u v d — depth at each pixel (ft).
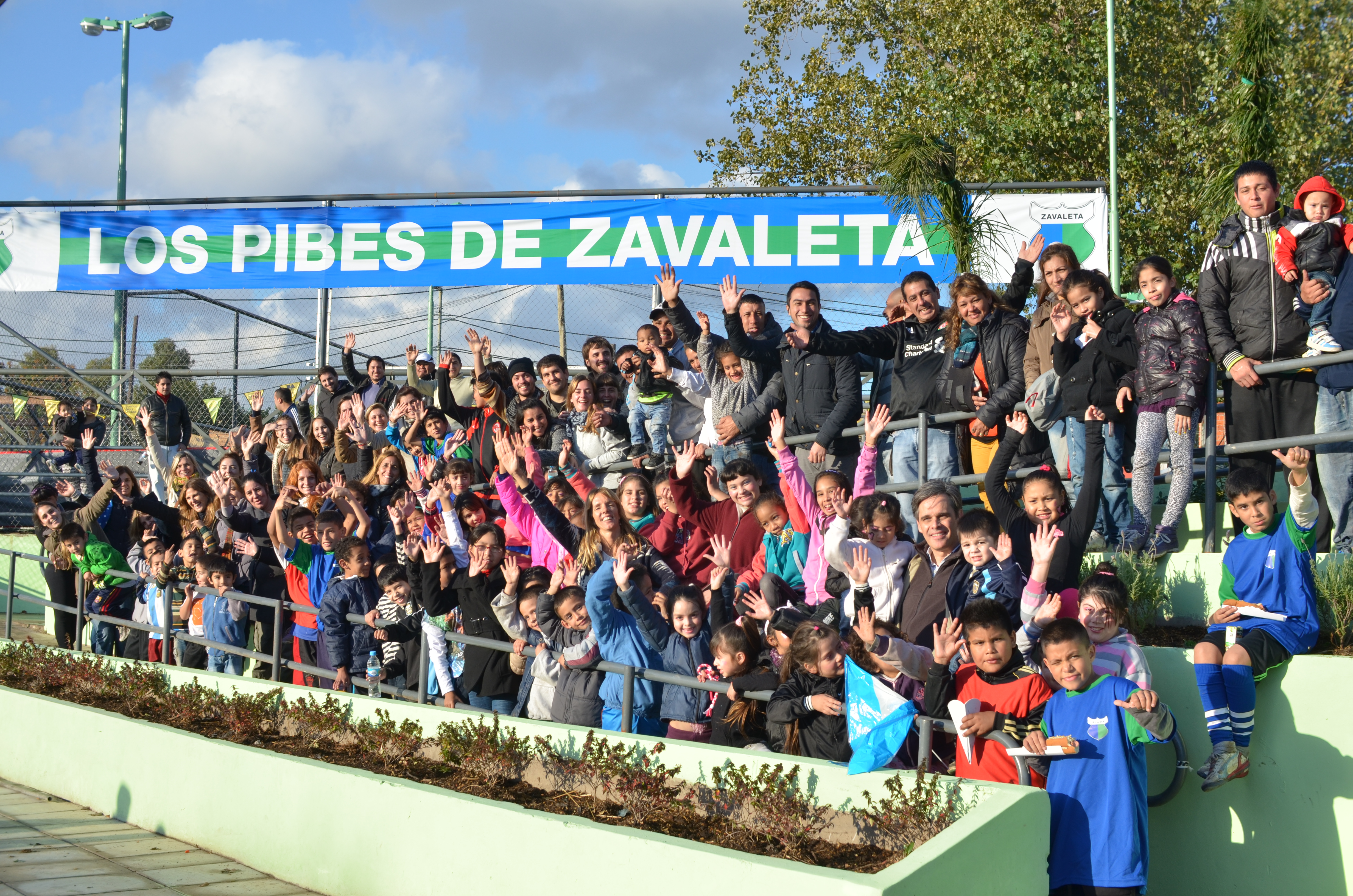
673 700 17.70
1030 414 19.17
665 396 26.03
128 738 20.95
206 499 31.60
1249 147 23.40
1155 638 17.17
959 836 11.28
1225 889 14.44
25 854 17.92
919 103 61.52
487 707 20.86
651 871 12.25
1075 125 47.37
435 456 30.27
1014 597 14.85
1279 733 14.16
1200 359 17.89
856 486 19.45
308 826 16.74
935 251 31.91
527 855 13.60
